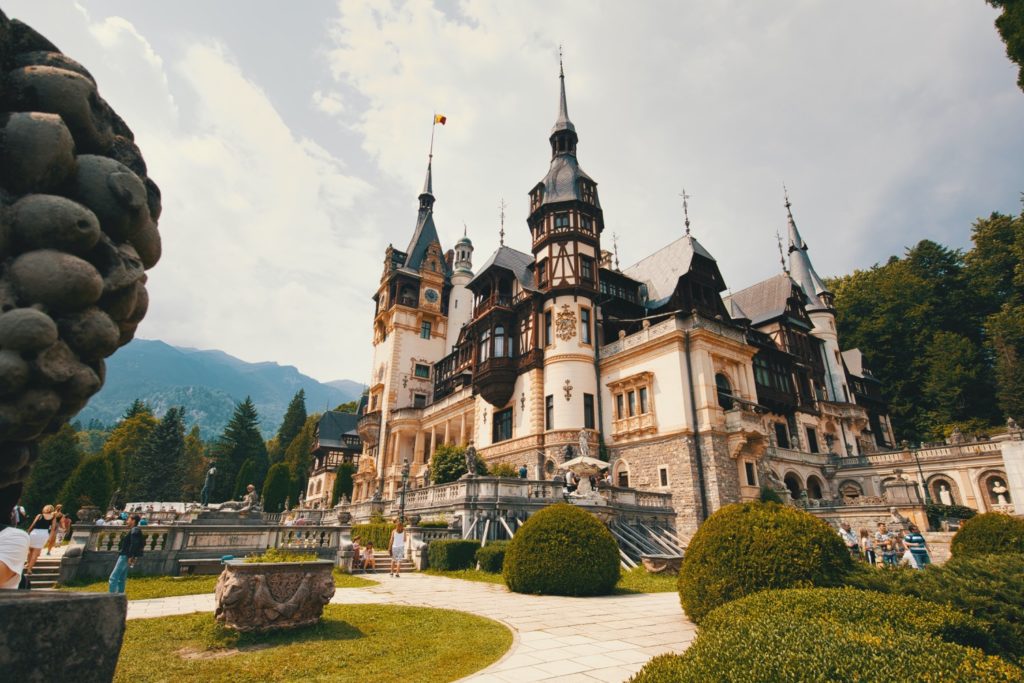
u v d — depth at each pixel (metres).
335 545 18.25
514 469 30.97
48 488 45.78
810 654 3.96
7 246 2.69
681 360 28.47
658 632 8.98
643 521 24.73
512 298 36.97
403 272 55.41
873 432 50.69
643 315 36.19
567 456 25.64
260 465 79.38
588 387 31.92
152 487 66.00
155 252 3.47
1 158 2.70
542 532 13.82
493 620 9.90
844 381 47.78
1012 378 40.81
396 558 16.98
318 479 66.81
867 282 63.00
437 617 9.95
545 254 35.47
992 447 31.02
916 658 3.79
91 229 2.81
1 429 2.52
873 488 35.50
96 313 2.87
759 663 3.97
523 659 7.25
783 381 38.62
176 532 15.49
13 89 2.88
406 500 25.34
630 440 29.78
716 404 27.78
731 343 30.31
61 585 13.30
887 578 7.43
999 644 5.56
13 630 2.17
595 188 37.53
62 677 2.31
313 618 9.03
